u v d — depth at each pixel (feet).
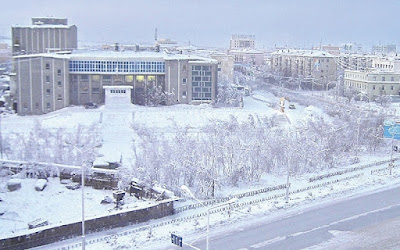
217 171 175.11
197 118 269.64
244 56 618.85
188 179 166.91
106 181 162.40
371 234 134.10
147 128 225.35
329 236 131.64
